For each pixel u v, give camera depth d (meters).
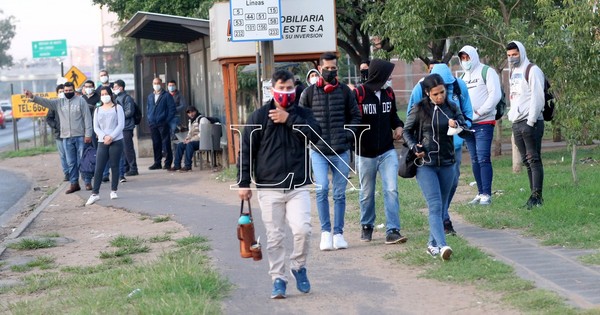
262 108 7.44
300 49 17.53
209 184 17.28
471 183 14.51
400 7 18.30
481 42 19.69
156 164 21.19
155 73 24.67
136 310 7.05
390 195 9.73
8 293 8.58
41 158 30.70
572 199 11.30
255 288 8.02
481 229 10.30
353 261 9.05
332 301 7.46
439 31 19.53
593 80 12.38
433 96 8.66
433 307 7.07
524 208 11.17
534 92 10.91
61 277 9.11
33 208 17.36
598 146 20.31
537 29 17.44
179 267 8.47
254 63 18.27
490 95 11.51
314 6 17.47
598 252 8.50
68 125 17.41
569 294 7.04
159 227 12.29
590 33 12.37
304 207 7.50
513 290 7.28
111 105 15.67
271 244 7.57
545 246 9.08
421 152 8.55
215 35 18.41
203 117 20.14
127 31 23.02
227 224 11.98
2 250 10.99
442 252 8.45
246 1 15.18
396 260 8.93
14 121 34.81
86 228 12.81
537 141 11.17
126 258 9.88
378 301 7.38
